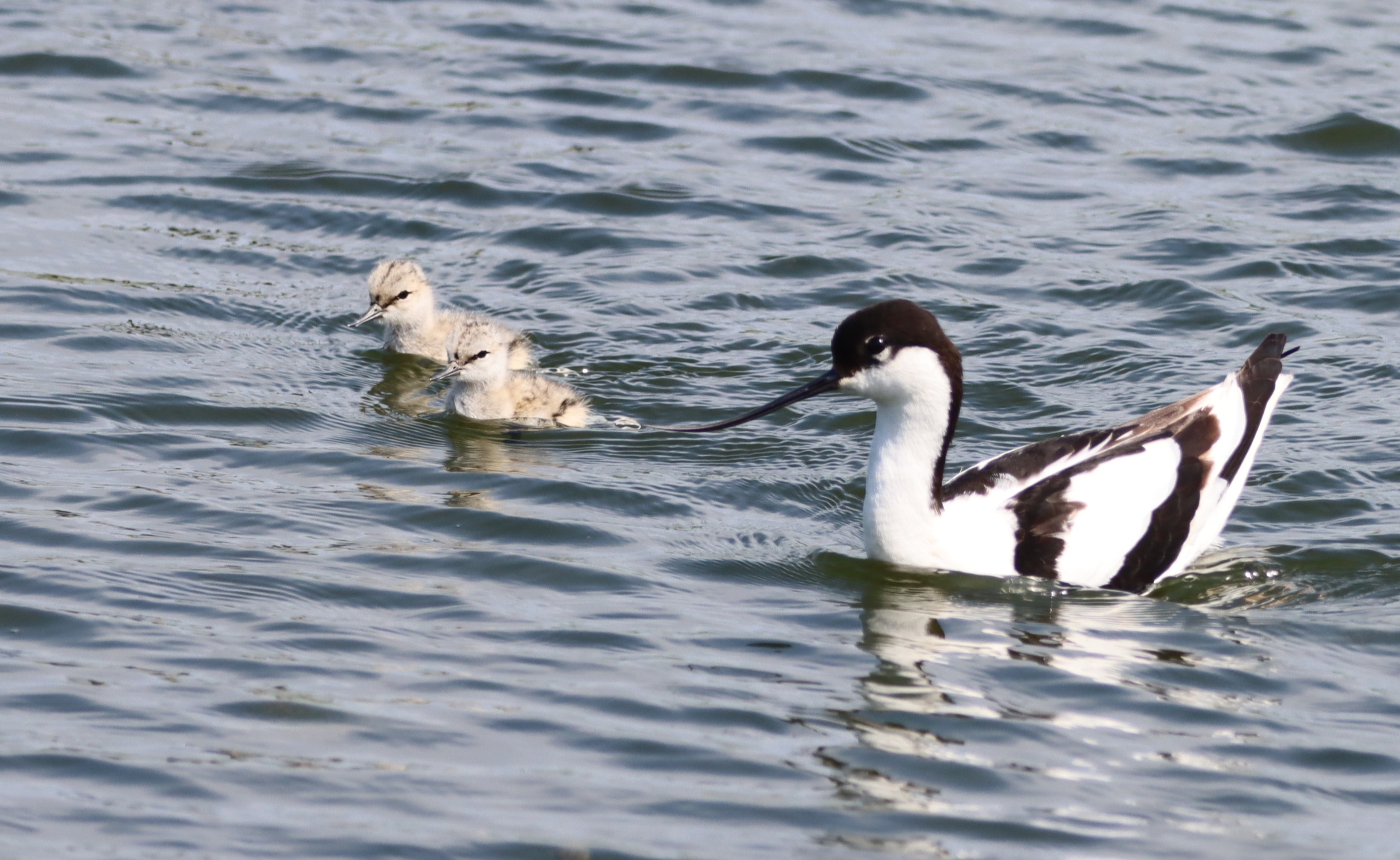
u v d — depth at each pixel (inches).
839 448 606.9
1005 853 341.1
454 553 498.0
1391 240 813.2
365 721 388.5
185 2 1171.9
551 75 1048.2
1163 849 344.2
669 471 584.4
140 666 411.2
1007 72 1068.5
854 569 499.8
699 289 755.4
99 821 340.5
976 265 783.7
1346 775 378.0
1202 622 466.9
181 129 941.8
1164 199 872.9
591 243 808.9
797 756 379.9
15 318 686.5
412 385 678.5
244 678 407.5
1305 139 959.6
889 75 1050.7
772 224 837.8
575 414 631.8
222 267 772.0
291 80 1026.1
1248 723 402.3
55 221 804.6
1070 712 406.6
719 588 483.2
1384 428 609.9
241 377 655.8
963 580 491.2
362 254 800.3
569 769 370.6
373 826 343.6
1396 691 422.0
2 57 1021.8
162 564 475.5
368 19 1153.4
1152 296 743.1
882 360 486.0
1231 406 520.1
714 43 1112.8
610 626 450.0
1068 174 910.4
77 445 569.3
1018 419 623.8
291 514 521.7
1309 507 547.5
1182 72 1074.7
